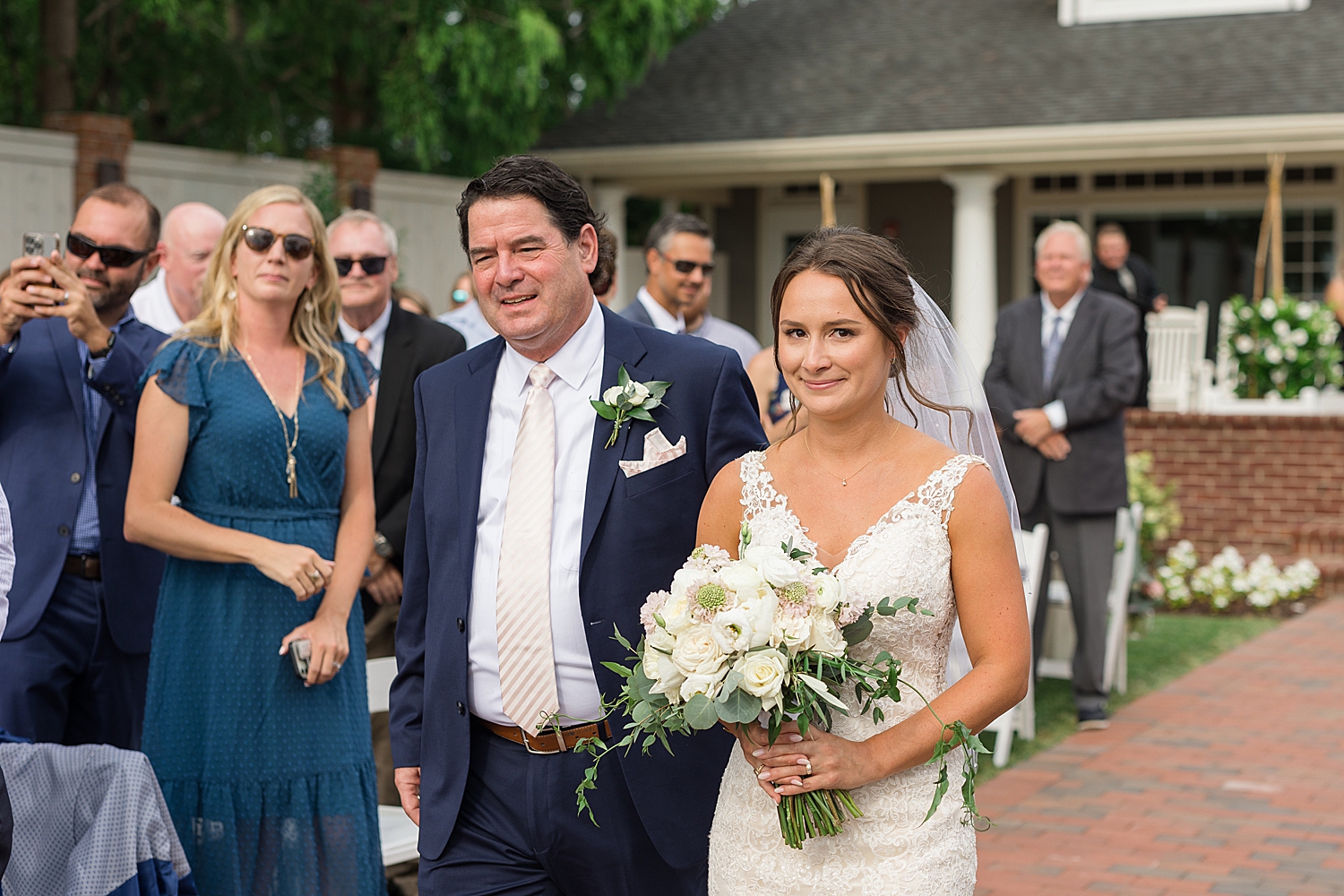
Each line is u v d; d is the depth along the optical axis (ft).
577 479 10.57
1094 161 46.80
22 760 10.48
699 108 52.80
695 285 22.07
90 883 10.32
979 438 10.73
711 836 9.71
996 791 20.89
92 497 14.94
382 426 17.28
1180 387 47.24
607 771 10.37
